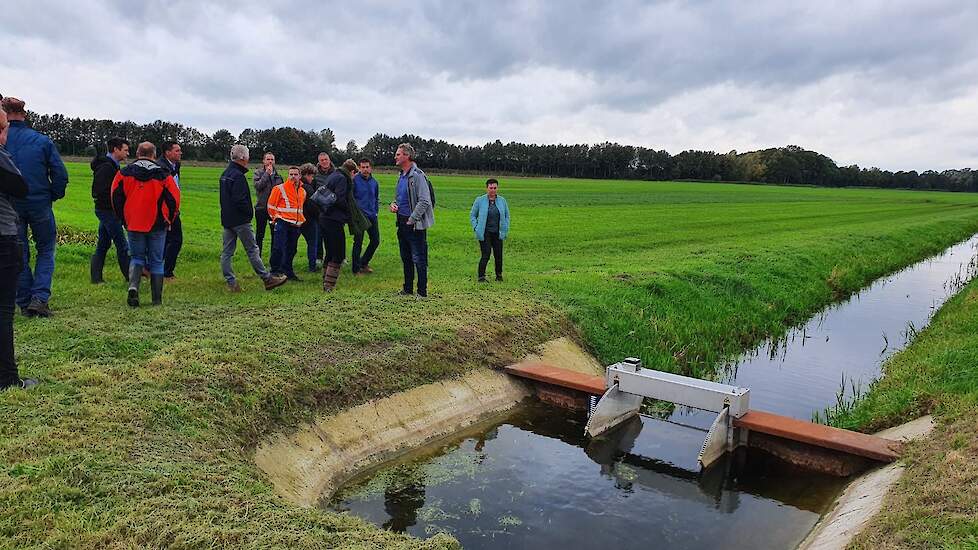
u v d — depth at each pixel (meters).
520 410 9.09
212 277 12.17
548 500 6.49
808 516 6.43
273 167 13.45
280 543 4.29
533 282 13.65
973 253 31.83
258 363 7.32
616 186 89.00
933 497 5.15
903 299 19.05
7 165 5.65
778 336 14.33
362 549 4.34
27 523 4.15
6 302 5.89
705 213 44.19
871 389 9.97
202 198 32.56
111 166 10.52
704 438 8.43
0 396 5.76
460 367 8.98
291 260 12.21
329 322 8.97
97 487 4.66
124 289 10.42
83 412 5.72
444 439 7.87
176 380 6.63
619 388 8.55
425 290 11.21
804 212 51.19
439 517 6.02
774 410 9.80
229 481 5.20
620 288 13.87
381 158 124.69
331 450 6.85
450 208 36.38
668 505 6.52
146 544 4.15
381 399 7.75
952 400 7.74
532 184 81.50
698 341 12.57
